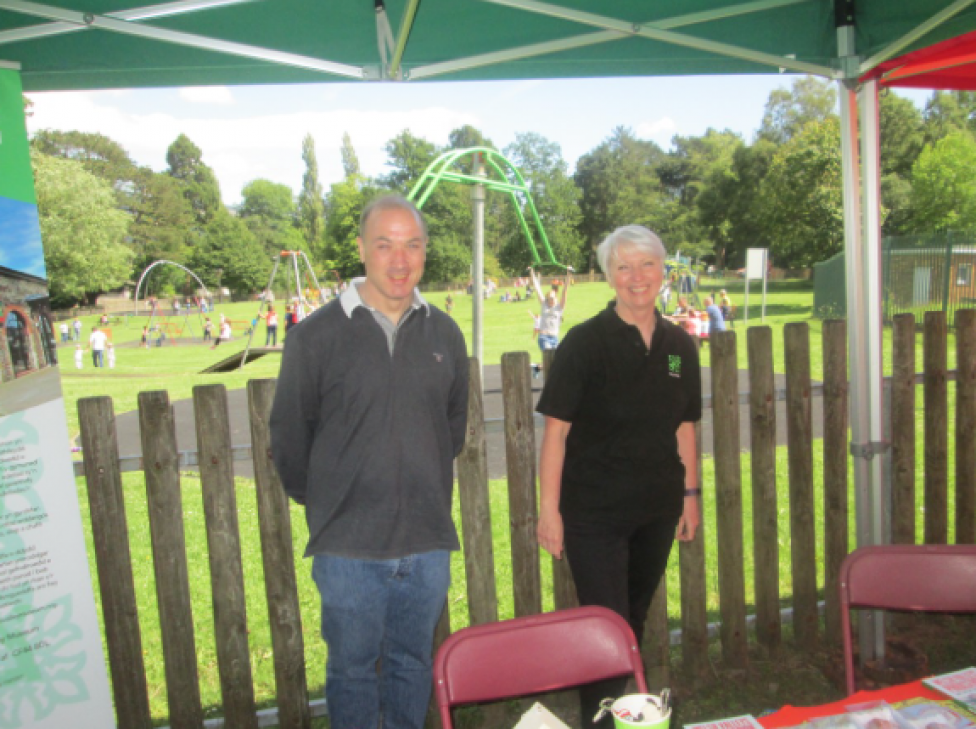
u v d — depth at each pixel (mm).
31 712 2281
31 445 2230
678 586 3992
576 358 2230
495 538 4758
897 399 3227
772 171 39938
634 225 2256
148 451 2490
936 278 16766
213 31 2545
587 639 1789
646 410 2266
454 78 2863
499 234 79188
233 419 9766
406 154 84125
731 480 3051
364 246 2072
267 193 102312
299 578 4246
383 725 2430
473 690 1717
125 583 2551
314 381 2061
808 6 2666
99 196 56719
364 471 2062
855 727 1304
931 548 1995
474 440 2746
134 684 2607
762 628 3207
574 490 2324
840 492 3180
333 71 2693
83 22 2281
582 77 2979
